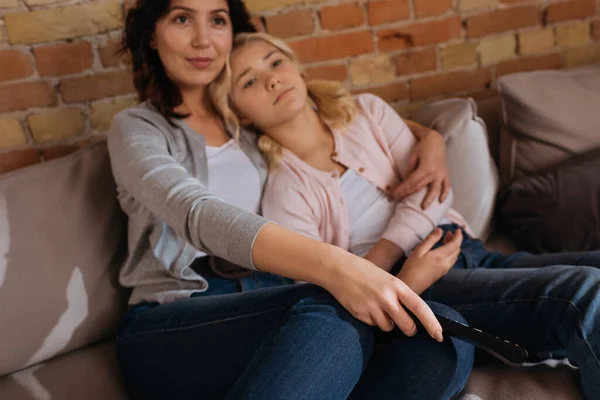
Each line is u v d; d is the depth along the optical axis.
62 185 1.31
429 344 0.93
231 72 1.36
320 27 1.82
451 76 1.95
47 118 1.66
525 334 1.06
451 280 1.18
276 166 1.39
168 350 1.10
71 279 1.27
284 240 0.94
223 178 1.34
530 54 1.98
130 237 1.27
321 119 1.45
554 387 1.01
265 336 1.00
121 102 1.72
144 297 1.21
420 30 1.88
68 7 1.61
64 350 1.29
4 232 1.23
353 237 1.36
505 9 1.92
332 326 0.89
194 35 1.29
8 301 1.21
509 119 1.67
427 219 1.30
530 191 1.53
